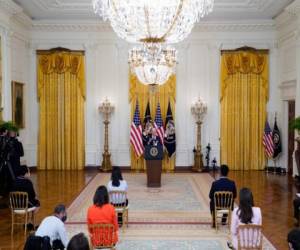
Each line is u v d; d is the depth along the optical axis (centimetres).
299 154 1179
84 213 858
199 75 1523
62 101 1519
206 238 688
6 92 1188
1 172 970
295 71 1307
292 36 1328
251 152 1514
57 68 1509
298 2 1155
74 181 1256
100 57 1526
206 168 1488
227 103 1514
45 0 1261
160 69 880
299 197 769
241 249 479
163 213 861
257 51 1501
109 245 516
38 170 1509
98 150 1533
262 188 1133
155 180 1159
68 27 1509
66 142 1520
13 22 1313
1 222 796
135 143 1427
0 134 985
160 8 694
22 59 1433
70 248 298
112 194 725
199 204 946
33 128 1528
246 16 1442
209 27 1505
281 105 1473
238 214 492
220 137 1523
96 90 1527
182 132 1530
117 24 753
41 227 498
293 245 304
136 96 1514
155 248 636
